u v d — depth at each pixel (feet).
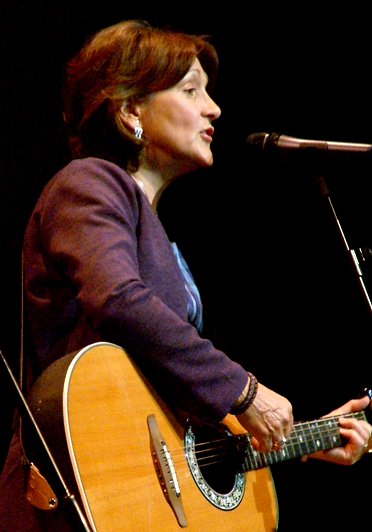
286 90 43.80
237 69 43.57
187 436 22.20
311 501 41.83
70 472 18.92
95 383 20.17
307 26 43.27
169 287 22.86
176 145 25.20
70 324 22.24
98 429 19.71
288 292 43.93
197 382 21.04
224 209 44.32
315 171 29.27
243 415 22.03
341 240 29.48
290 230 44.04
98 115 24.85
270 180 43.57
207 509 21.93
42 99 36.37
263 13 43.24
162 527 19.97
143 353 20.68
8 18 36.32
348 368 42.83
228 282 43.62
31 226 22.91
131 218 22.57
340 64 43.24
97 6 39.14
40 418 19.35
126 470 19.81
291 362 43.42
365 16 42.68
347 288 42.75
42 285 22.44
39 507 18.90
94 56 25.07
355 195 42.75
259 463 24.70
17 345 32.01
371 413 29.86
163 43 25.12
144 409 20.98
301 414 42.93
